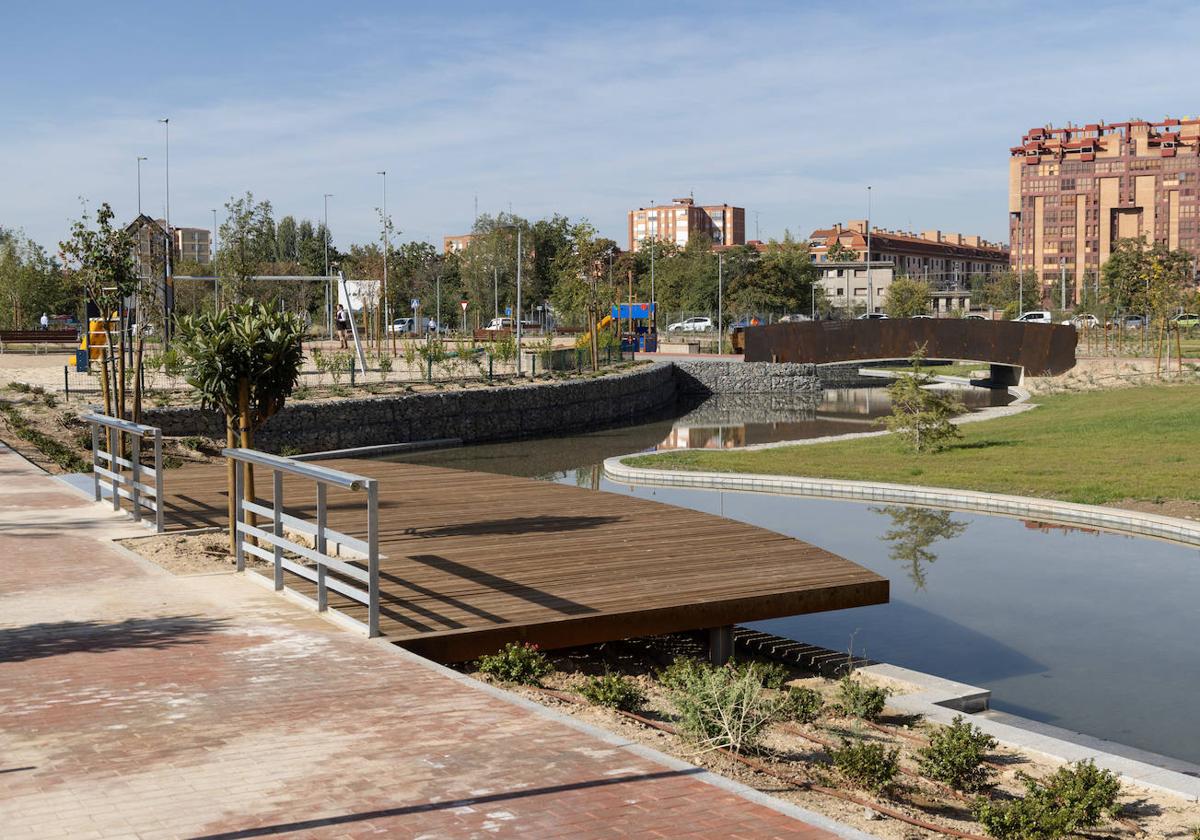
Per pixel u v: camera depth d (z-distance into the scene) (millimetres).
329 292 70188
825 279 137875
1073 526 20234
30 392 32031
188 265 65688
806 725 8469
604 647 11070
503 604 9844
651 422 45438
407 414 35969
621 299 94125
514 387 40438
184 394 32875
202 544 12211
